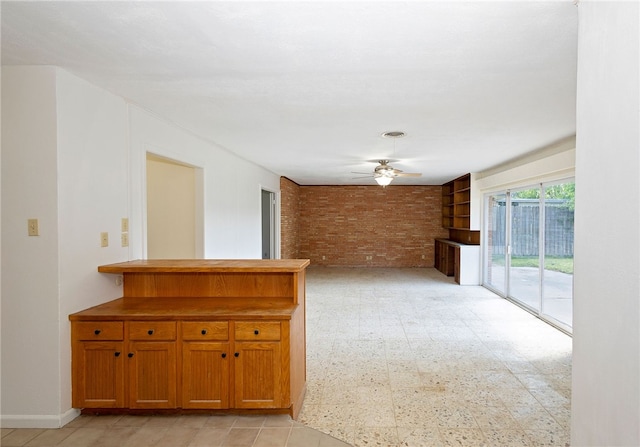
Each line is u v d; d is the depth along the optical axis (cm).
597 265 135
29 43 202
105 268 272
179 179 442
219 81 255
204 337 250
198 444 228
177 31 186
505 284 634
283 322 247
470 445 227
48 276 240
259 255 657
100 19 175
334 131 394
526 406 273
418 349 392
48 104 236
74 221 252
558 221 469
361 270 952
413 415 262
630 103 116
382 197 1010
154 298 296
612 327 126
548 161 457
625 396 120
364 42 196
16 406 244
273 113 329
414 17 170
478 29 181
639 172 112
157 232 446
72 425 247
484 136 415
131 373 252
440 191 1002
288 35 189
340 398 288
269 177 725
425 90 270
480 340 419
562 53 208
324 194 1020
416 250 1009
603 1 130
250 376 250
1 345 244
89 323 251
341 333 445
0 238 242
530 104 300
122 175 299
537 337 429
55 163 237
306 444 228
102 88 273
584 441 144
